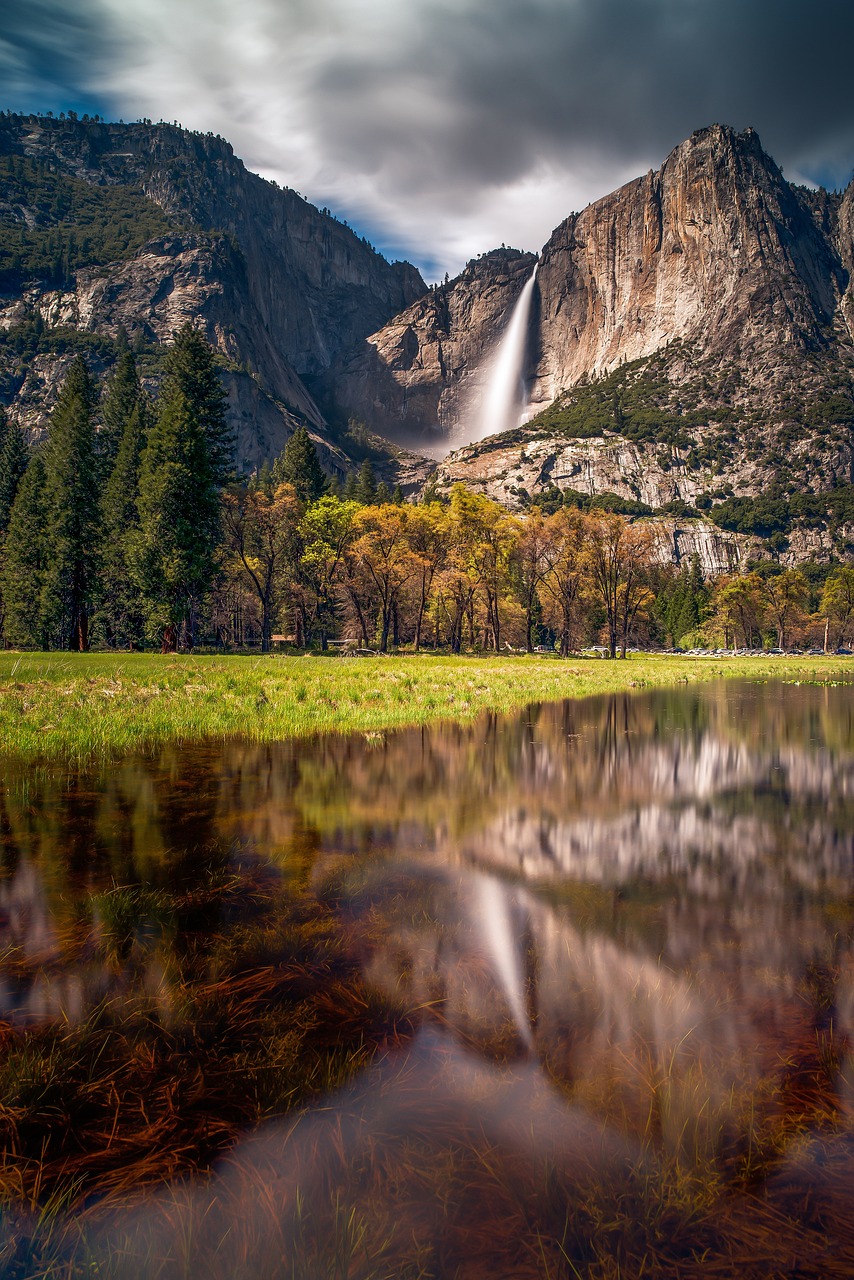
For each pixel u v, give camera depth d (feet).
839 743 44.52
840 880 17.48
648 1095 8.72
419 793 27.73
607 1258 6.54
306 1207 7.10
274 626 284.41
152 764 32.78
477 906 15.46
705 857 19.44
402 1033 10.21
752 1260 6.53
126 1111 8.44
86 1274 6.41
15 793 26.50
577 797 27.66
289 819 23.12
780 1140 7.97
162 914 14.79
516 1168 7.56
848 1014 10.71
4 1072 9.00
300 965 12.41
